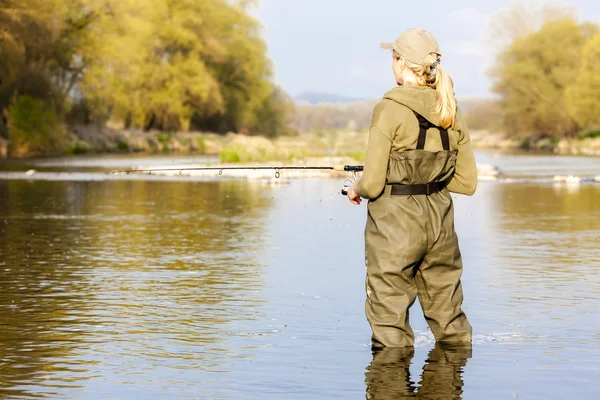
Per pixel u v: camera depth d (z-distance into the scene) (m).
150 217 16.42
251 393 5.18
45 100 54.56
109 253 11.41
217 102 75.25
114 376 5.57
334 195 22.28
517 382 5.32
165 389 5.29
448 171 6.02
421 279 6.22
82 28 57.12
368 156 5.91
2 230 14.09
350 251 11.56
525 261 10.58
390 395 5.07
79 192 23.28
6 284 8.98
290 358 5.96
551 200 20.66
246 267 10.17
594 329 6.80
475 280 9.16
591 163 45.44
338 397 5.06
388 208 5.97
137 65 67.69
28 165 39.84
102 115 63.44
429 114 5.90
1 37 49.41
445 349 6.11
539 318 7.21
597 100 78.19
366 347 6.21
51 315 7.45
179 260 10.75
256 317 7.34
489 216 16.61
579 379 5.40
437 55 6.05
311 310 7.62
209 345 6.37
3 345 6.39
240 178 30.78
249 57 83.56
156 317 7.36
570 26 88.44
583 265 10.23
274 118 92.31
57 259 10.83
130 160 45.62
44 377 5.55
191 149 67.75
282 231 14.03
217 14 80.25
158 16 71.69
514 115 93.31
